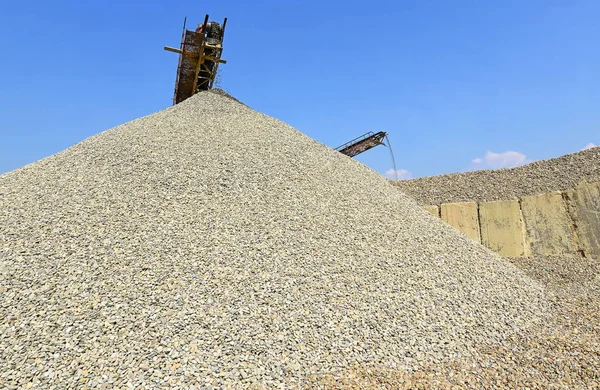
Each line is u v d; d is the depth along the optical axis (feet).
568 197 47.34
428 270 28.48
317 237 28.78
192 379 16.97
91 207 28.35
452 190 57.36
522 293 29.76
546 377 19.10
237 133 43.62
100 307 19.90
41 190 30.99
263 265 24.72
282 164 38.45
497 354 21.68
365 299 23.79
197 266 23.70
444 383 18.53
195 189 31.81
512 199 50.72
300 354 19.25
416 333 22.18
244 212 29.96
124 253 23.91
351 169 43.27
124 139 39.96
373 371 19.08
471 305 25.98
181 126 43.80
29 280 21.09
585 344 21.98
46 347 17.58
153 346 18.26
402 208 37.91
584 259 38.32
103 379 16.53
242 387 17.06
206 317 20.29
